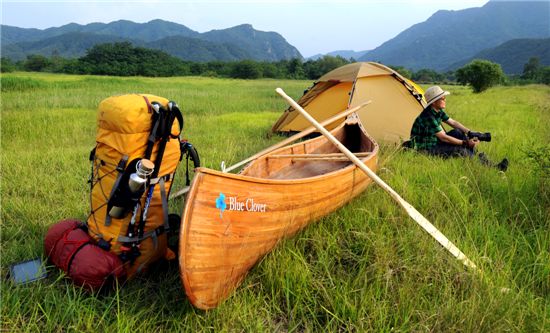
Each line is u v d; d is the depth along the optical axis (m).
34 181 5.20
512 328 2.56
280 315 2.88
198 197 2.44
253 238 2.90
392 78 8.36
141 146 2.80
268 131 9.09
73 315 2.66
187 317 2.69
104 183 2.85
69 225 3.13
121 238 2.84
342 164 5.26
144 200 2.87
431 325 2.65
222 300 2.79
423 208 4.41
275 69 80.12
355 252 3.61
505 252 3.46
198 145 7.52
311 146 5.67
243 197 2.73
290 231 3.42
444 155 6.31
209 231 2.51
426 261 3.30
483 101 18.22
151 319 2.65
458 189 4.54
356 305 2.81
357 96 7.99
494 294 2.82
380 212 4.33
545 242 3.41
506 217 4.05
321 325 2.80
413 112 8.15
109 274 2.78
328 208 3.93
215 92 22.38
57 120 10.10
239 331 2.64
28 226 3.90
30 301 2.75
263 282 3.12
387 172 5.44
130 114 2.70
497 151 6.75
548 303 2.86
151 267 3.23
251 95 20.69
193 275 2.47
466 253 3.45
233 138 8.19
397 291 2.96
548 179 4.45
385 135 7.79
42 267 3.05
